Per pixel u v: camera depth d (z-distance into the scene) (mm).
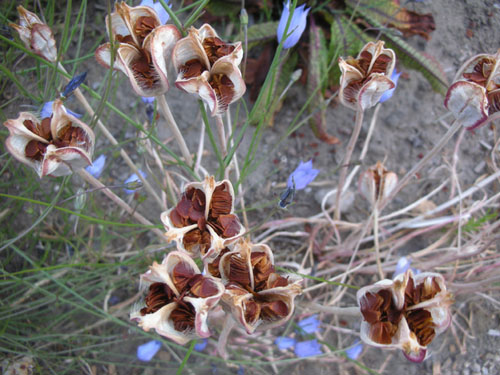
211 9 367
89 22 385
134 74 183
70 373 302
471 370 312
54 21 383
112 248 334
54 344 304
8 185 317
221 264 167
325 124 353
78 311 308
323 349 317
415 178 356
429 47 378
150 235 338
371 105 217
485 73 199
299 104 370
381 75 195
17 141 175
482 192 354
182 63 181
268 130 367
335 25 353
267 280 165
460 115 209
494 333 318
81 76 209
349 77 207
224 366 302
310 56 347
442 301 167
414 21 356
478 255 334
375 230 286
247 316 160
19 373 285
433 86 350
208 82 181
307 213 352
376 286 176
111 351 307
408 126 368
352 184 359
